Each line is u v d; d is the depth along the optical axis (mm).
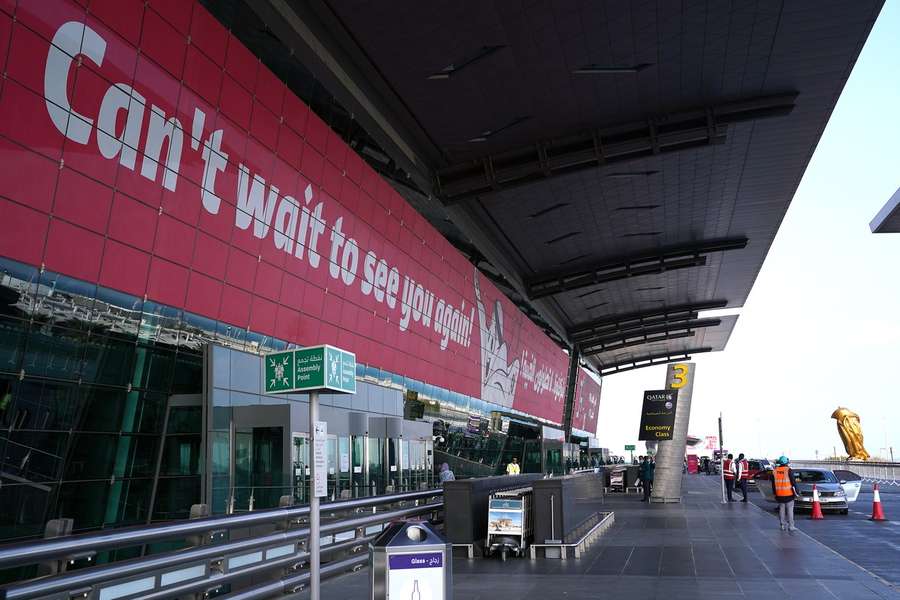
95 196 14781
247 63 18984
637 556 13586
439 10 20938
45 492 14258
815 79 26438
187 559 7188
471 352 39969
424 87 25047
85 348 15008
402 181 28828
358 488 18891
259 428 16203
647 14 21859
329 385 6875
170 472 16797
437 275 34062
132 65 15398
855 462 62062
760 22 22719
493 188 31281
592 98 26531
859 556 13875
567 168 30578
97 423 15492
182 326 17500
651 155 30016
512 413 49469
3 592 5145
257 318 20250
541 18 21609
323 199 23078
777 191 37875
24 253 13406
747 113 28156
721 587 10195
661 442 30594
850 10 22266
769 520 21594
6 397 13391
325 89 22516
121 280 15664
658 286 58062
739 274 55969
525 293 50906
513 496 13703
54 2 13523
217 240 18422
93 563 13031
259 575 9297
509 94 25812
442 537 6613
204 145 17656
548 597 9617
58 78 13742
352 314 25578
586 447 58344
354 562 11625
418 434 23828
